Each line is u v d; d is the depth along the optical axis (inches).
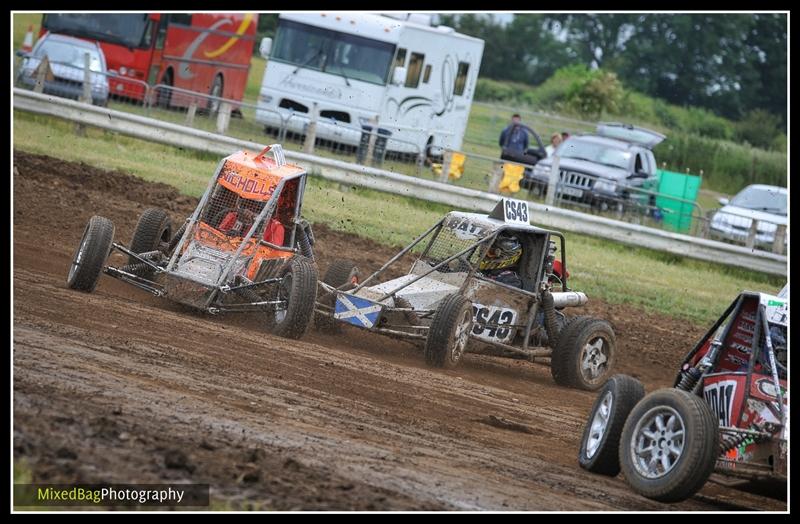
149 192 2117.4
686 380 908.6
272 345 1138.0
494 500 741.3
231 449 731.4
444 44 3462.1
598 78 6668.3
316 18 3292.3
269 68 3302.2
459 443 907.4
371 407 967.6
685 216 2881.4
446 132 3580.2
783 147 7071.9
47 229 1684.3
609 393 900.0
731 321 908.6
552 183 2719.0
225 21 3875.5
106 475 635.5
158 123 2610.7
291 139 2992.1
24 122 2620.6
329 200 2381.9
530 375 1437.0
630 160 3189.0
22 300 1104.2
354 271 1416.1
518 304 1353.3
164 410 799.7
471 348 1327.5
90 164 2311.8
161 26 3535.9
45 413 721.0
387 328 1296.8
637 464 834.2
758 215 2925.7
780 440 824.9
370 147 2738.7
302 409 900.0
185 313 1250.0
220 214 1293.1
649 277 2319.1
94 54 3166.8
